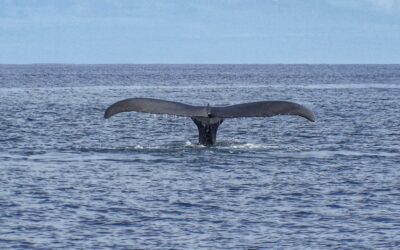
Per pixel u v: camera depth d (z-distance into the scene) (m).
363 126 105.94
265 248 43.53
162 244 44.12
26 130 97.38
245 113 62.56
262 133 97.75
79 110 139.50
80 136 91.62
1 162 68.62
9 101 169.50
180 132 99.94
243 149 74.25
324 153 74.88
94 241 44.56
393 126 105.75
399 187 58.25
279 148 77.00
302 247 43.66
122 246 43.75
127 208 51.62
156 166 65.56
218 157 69.56
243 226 47.62
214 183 59.03
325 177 61.78
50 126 103.81
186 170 63.78
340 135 93.75
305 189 57.28
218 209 51.47
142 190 56.75
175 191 56.41
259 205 52.59
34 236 45.38
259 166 65.88
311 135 94.25
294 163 68.06
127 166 65.81
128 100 63.06
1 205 52.19
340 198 54.66
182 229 46.94
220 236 45.62
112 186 58.09
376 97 189.88
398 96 194.50
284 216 49.91
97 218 49.22
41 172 63.50
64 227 47.25
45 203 52.88
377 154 75.06
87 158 70.56
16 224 47.72
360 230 46.81
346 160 70.56
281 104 62.47
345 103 163.75
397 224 48.09
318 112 135.12
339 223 48.34
